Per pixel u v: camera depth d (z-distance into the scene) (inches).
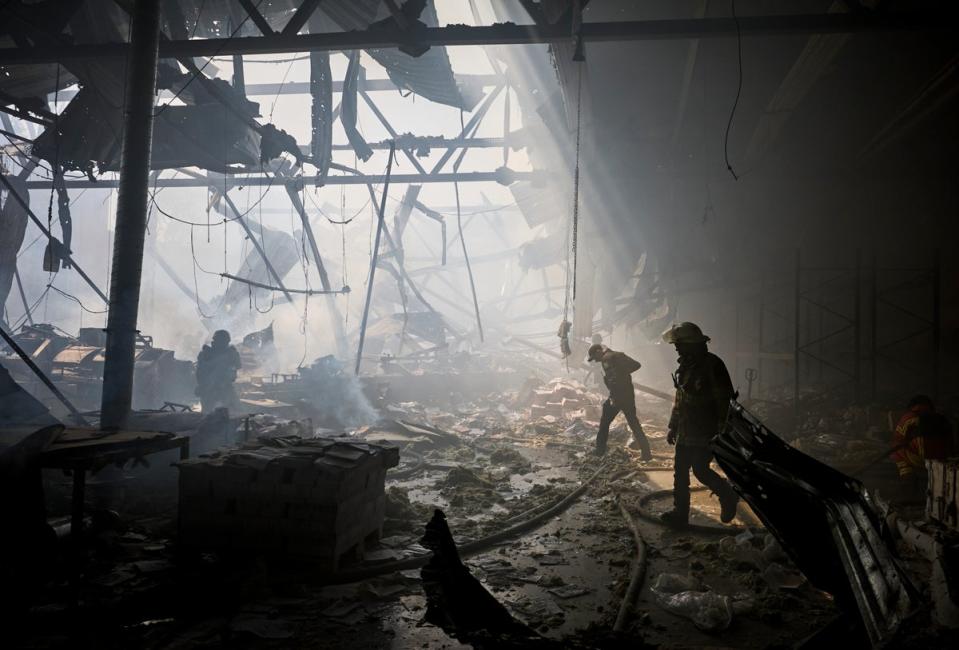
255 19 351.9
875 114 548.7
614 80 558.3
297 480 164.2
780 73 532.7
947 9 313.0
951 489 201.3
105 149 497.4
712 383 211.5
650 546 198.1
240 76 497.7
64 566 157.5
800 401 446.6
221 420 270.1
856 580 74.5
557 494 260.7
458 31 352.8
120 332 281.4
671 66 541.3
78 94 449.7
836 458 327.3
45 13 369.1
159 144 520.7
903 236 602.5
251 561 157.2
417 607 150.6
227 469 166.2
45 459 142.4
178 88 460.1
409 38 352.2
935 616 68.2
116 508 219.3
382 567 169.9
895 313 581.0
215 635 133.3
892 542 80.1
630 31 340.8
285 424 310.0
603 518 230.8
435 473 308.3
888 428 370.6
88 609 135.6
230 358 390.9
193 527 168.6
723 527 213.0
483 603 84.7
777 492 86.3
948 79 425.1
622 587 162.6
